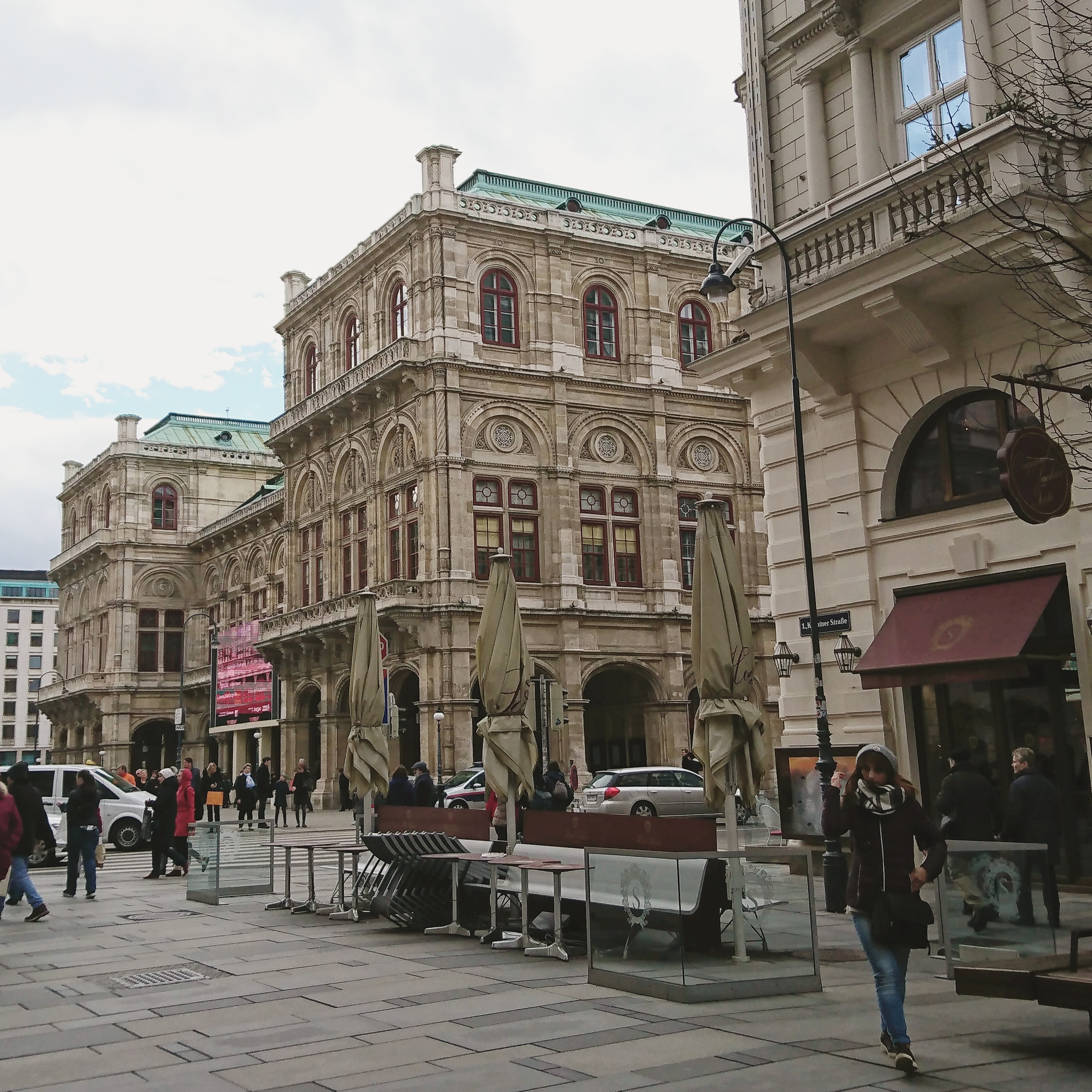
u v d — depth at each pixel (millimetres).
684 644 45906
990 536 15531
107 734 68500
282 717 51781
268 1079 6887
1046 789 11625
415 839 13156
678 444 47562
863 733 16891
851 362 17422
